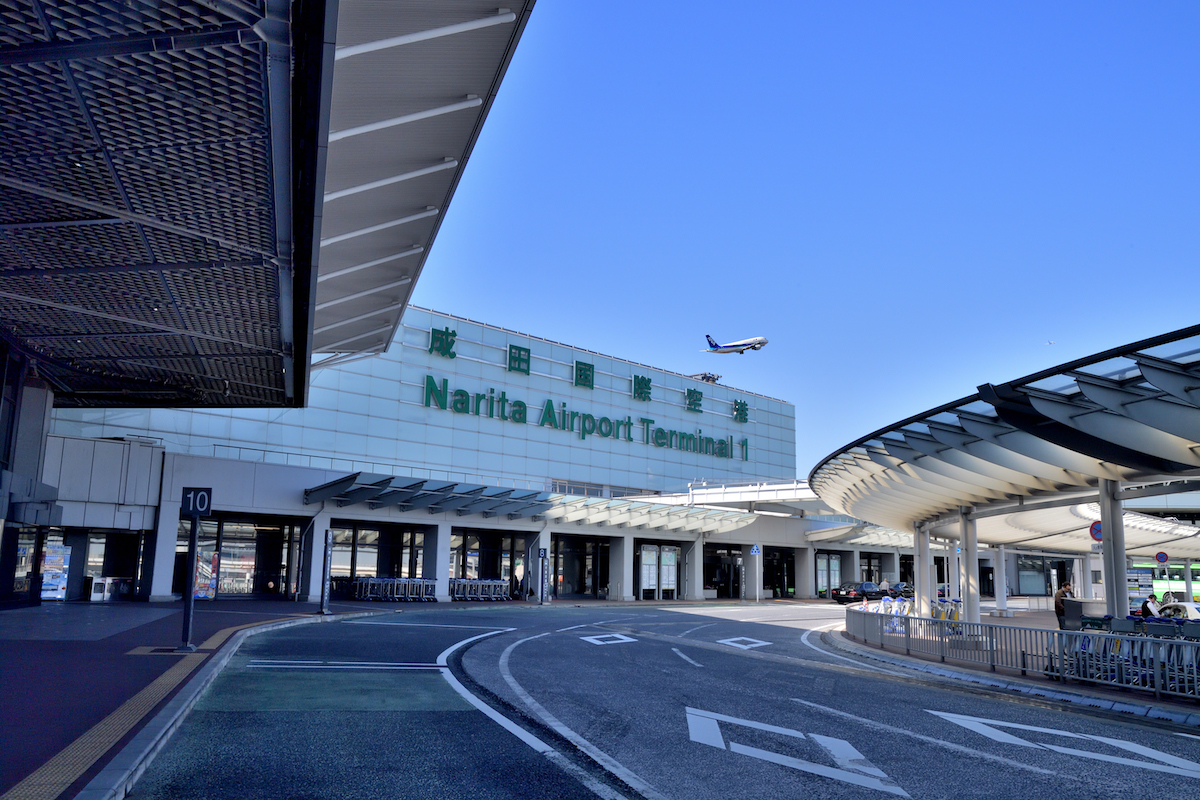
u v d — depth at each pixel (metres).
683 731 8.62
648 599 45.75
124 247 11.65
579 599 42.28
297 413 35.97
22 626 17.11
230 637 15.52
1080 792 6.60
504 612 30.34
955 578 41.09
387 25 10.75
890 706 10.80
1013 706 11.17
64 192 9.84
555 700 10.41
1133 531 31.72
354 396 37.94
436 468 40.41
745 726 9.02
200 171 9.29
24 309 15.27
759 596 50.44
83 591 28.23
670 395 53.31
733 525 46.84
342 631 19.55
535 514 38.88
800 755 7.63
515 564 40.62
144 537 28.86
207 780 6.12
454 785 6.22
